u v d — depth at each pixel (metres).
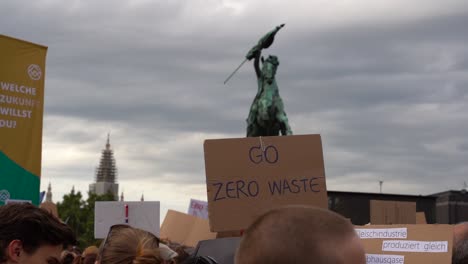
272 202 4.42
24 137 6.89
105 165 187.50
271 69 33.88
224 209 4.40
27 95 6.93
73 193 98.12
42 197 10.83
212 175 4.43
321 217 1.53
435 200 13.71
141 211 6.84
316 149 4.48
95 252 6.02
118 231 3.58
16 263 3.17
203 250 3.90
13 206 3.28
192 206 10.39
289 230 1.51
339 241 1.49
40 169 6.97
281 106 33.69
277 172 4.45
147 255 3.42
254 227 1.56
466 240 3.98
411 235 4.03
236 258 1.59
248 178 4.44
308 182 4.45
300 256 1.47
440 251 3.92
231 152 4.45
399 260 4.03
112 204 6.84
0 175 6.71
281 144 4.47
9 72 6.82
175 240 7.40
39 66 7.02
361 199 12.20
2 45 6.79
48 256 3.23
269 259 1.49
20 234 3.17
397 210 7.12
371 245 4.16
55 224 3.25
